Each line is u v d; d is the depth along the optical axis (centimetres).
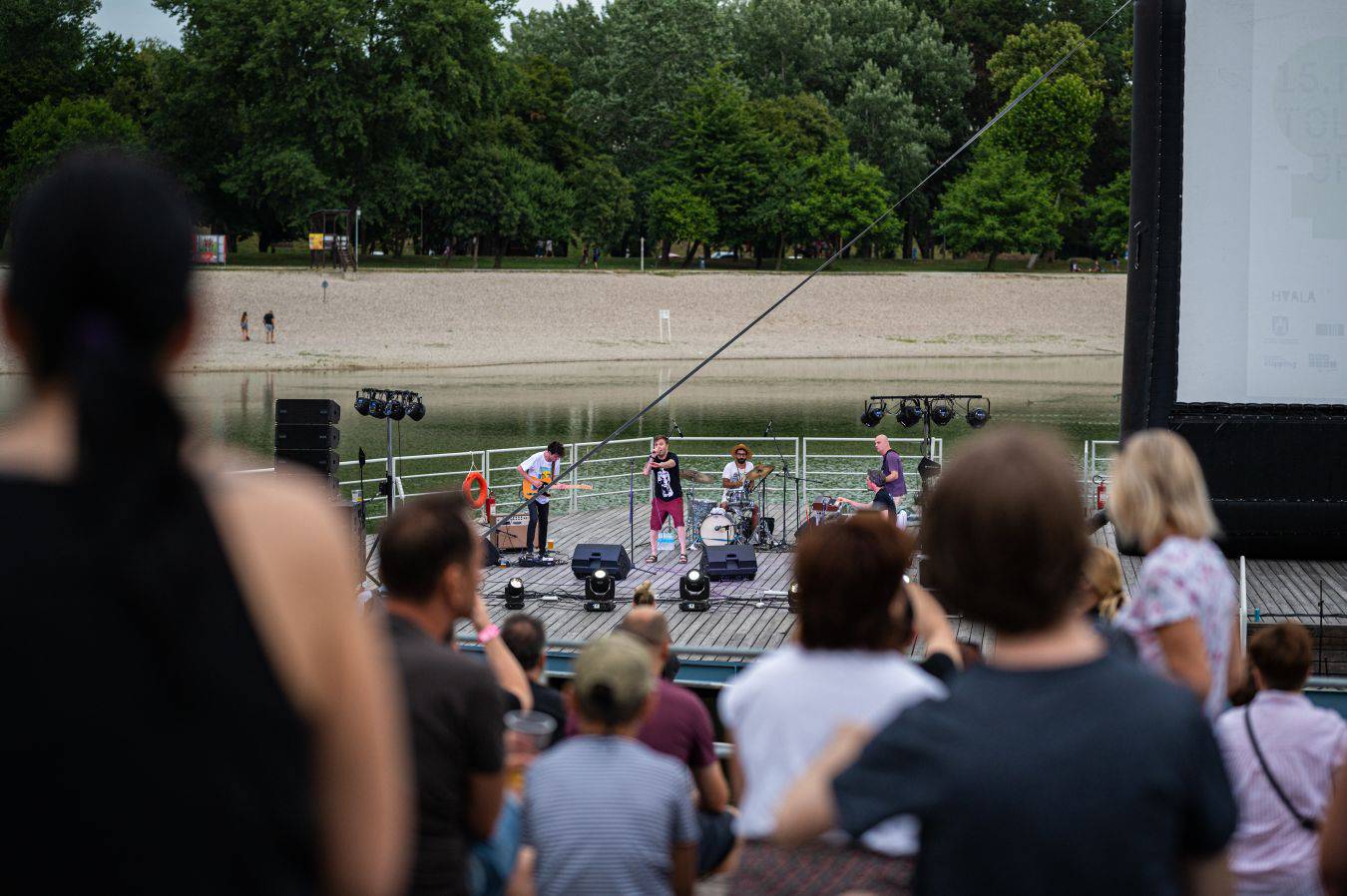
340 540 118
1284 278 1108
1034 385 5359
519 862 339
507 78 8162
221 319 6475
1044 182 9025
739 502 1633
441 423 3903
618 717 345
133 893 100
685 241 9156
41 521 100
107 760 99
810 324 7638
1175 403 1131
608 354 6656
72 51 8400
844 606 265
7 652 98
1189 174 1112
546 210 8369
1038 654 177
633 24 9488
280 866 108
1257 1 1087
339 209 7438
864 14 10238
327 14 7131
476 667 296
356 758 116
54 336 106
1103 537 1377
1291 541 1135
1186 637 319
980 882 162
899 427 3856
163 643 101
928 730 171
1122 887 158
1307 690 929
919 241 10638
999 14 10538
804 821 177
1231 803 170
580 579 1443
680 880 353
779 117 9200
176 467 106
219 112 7519
